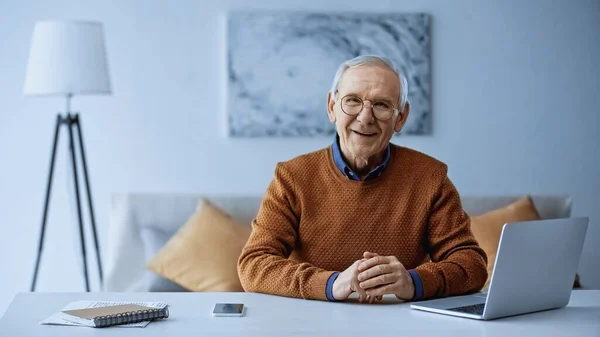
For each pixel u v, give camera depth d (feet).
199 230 10.84
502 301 5.51
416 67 13.80
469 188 14.10
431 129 13.97
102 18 13.30
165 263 10.64
